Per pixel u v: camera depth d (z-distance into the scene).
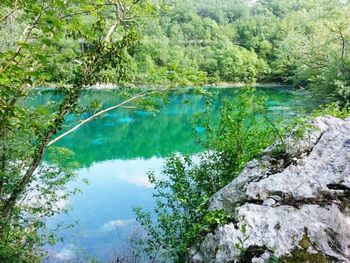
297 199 3.40
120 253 7.56
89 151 18.06
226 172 6.39
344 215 3.12
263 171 3.99
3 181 6.16
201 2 105.12
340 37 18.11
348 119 4.40
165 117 27.22
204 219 3.71
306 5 69.25
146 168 15.01
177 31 71.25
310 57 20.58
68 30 5.10
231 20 98.56
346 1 18.86
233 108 6.80
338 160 3.60
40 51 3.72
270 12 94.94
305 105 17.36
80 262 7.44
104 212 10.27
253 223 3.30
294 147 4.06
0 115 3.84
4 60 3.64
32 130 5.99
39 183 7.94
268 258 2.99
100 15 6.64
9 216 6.38
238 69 51.03
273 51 59.03
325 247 2.98
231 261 3.11
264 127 6.62
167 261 6.62
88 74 6.50
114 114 28.11
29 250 6.85
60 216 9.85
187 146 19.03
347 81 16.23
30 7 3.68
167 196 7.04
